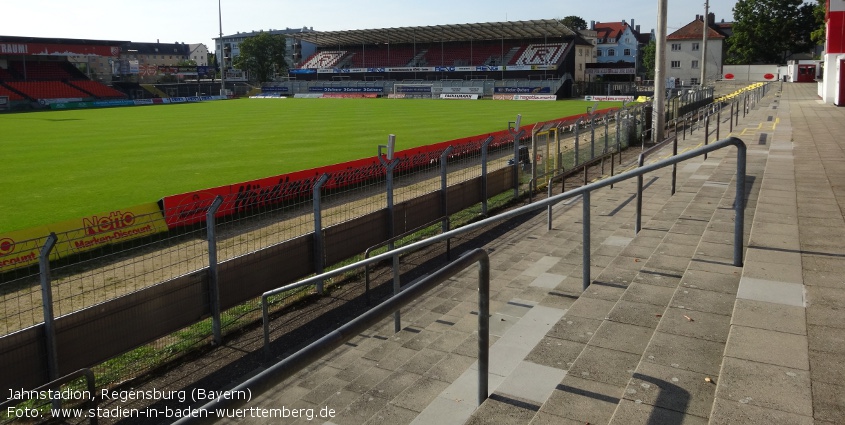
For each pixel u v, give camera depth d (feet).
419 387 17.21
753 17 308.60
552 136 104.42
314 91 340.39
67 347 22.76
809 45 307.37
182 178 71.41
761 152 51.29
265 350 26.55
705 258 19.52
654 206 43.14
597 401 12.28
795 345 12.87
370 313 9.52
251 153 92.43
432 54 332.39
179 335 29.04
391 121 154.10
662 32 87.10
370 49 353.72
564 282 25.14
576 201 48.52
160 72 370.32
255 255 30.42
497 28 281.74
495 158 81.87
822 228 21.97
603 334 15.23
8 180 71.20
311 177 56.29
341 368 23.03
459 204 48.21
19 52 258.16
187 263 38.37
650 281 18.62
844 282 16.37
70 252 38.65
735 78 296.10
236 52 579.89
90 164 83.56
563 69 291.58
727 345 12.97
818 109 114.83
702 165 47.03
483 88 290.97
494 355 18.35
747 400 10.98
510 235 42.45
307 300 33.19
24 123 162.91
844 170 36.76
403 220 41.45
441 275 11.03
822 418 10.38
